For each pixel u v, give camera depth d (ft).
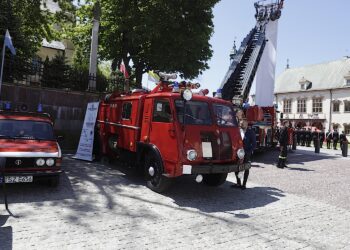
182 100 25.29
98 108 39.11
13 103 43.68
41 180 25.84
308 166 46.68
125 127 31.22
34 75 51.06
